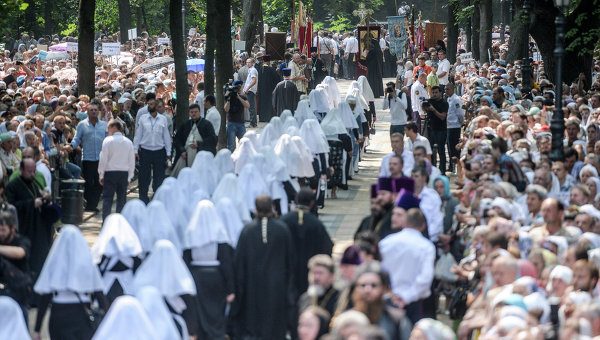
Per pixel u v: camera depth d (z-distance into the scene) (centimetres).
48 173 4744
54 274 3095
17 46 14475
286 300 3353
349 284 2439
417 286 2944
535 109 5944
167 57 12838
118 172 5422
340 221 5503
